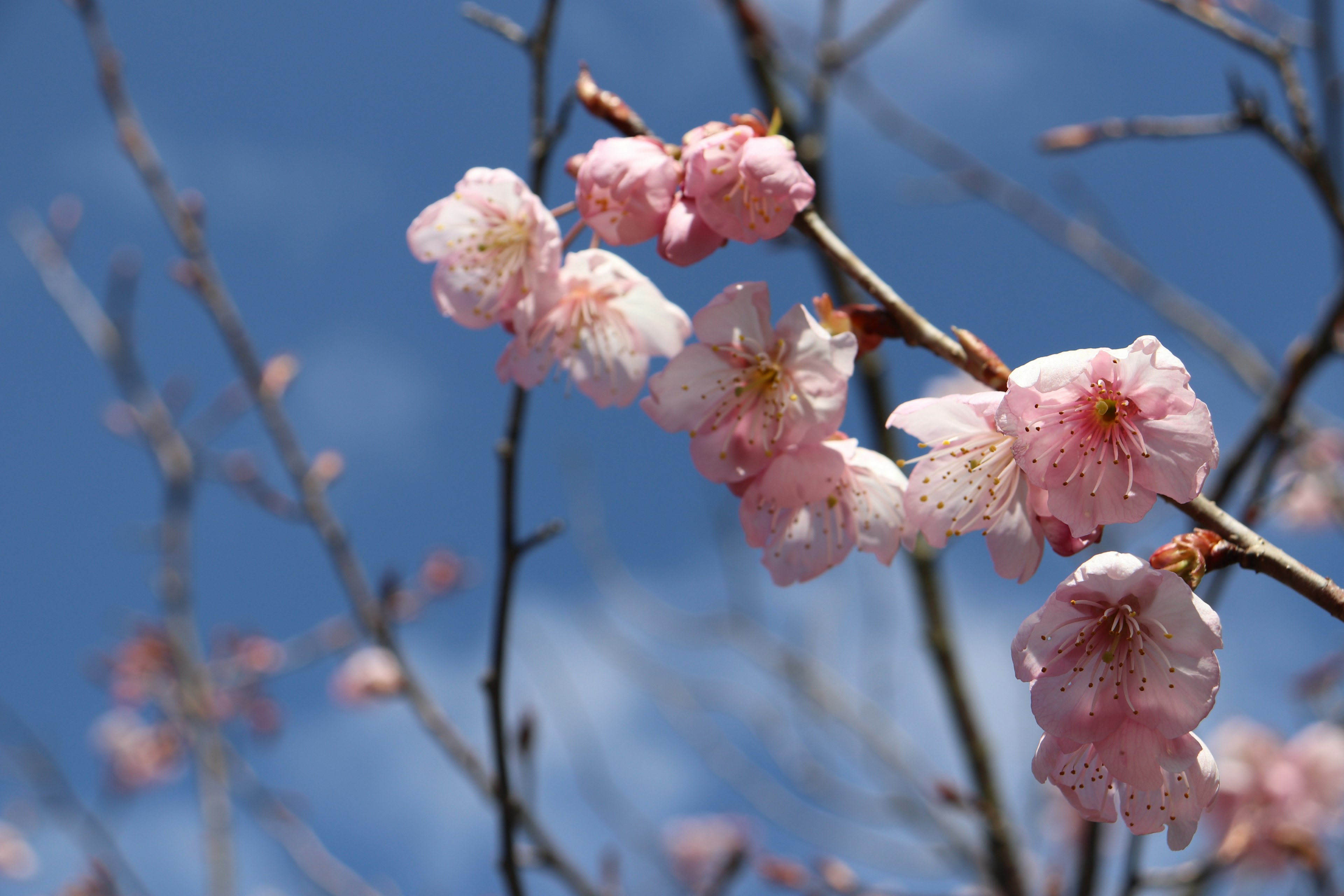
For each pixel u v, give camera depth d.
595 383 0.80
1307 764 1.21
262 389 1.06
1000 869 0.95
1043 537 0.77
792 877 0.97
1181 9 0.89
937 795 1.03
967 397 0.76
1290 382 0.87
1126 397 0.75
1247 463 0.88
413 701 0.93
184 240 1.10
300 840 1.10
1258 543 0.74
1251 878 1.18
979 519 0.77
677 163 0.78
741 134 0.77
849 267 0.77
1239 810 1.20
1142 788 0.75
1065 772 0.76
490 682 0.84
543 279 0.79
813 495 0.78
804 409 0.78
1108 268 1.02
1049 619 0.75
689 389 0.78
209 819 1.08
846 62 1.10
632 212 0.78
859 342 0.77
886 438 1.13
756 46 1.12
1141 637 0.75
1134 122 0.89
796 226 0.77
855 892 0.96
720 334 0.78
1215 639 0.74
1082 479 0.75
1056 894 0.94
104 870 1.16
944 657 1.09
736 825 1.44
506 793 0.85
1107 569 0.74
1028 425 0.75
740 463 0.78
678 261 0.77
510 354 0.80
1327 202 0.87
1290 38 0.89
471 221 0.80
